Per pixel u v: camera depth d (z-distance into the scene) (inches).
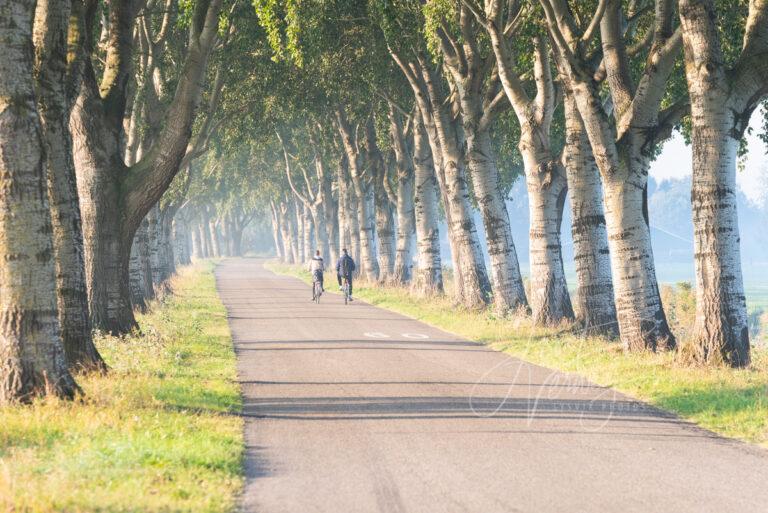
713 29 1264.8
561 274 1993.1
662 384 1128.8
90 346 1242.6
